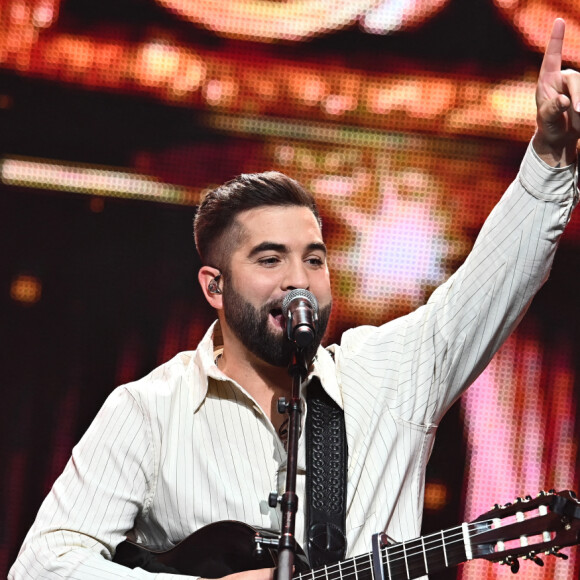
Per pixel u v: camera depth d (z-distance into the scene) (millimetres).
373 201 17188
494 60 17047
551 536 6230
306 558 6891
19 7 17188
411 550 6492
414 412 7414
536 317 17266
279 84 17250
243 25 17172
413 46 17109
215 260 7785
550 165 6906
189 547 7254
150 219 17469
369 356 7727
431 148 17172
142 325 17359
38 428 17188
